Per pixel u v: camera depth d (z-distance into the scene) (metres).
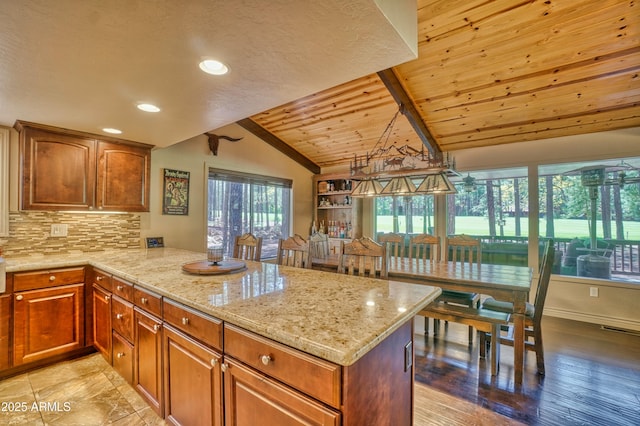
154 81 1.75
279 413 1.07
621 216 3.59
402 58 1.49
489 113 3.55
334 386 0.93
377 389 1.12
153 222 3.62
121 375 2.12
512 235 4.22
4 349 2.24
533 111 3.39
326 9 1.12
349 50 1.41
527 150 4.05
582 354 2.75
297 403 1.02
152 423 1.82
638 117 3.26
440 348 2.90
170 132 2.79
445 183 3.04
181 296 1.52
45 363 2.47
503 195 4.30
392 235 3.91
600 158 3.59
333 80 1.73
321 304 1.39
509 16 2.29
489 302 2.72
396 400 1.28
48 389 2.17
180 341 1.52
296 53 1.43
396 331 1.29
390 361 1.23
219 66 1.57
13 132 2.64
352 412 0.96
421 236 3.70
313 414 0.97
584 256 3.78
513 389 2.19
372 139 4.72
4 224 2.60
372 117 4.10
